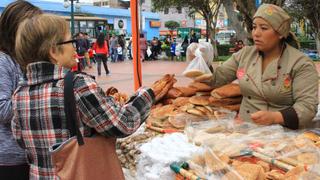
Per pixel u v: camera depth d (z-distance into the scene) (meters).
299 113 2.46
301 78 2.53
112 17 46.06
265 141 2.21
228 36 44.84
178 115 2.77
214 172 1.90
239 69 2.81
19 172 2.33
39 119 1.77
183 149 2.19
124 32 44.25
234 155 2.06
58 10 34.09
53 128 1.75
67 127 1.75
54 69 1.79
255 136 2.30
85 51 19.42
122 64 24.05
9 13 2.28
